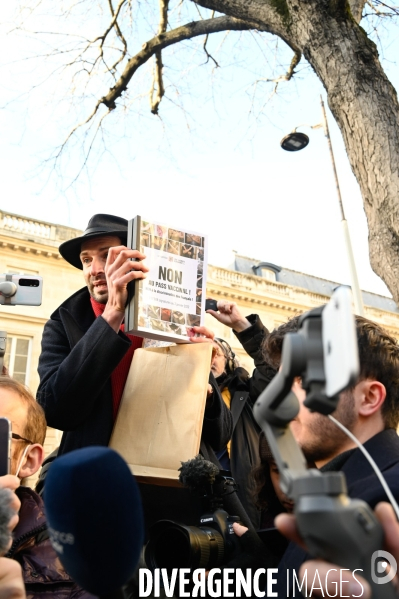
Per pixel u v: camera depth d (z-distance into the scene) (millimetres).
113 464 730
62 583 1410
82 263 2436
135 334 1953
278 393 656
